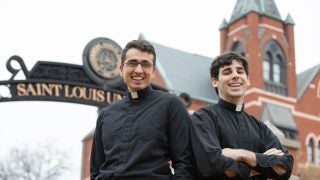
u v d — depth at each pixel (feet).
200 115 14.15
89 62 41.47
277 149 14.08
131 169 13.20
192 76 140.15
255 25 142.00
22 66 40.32
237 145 13.82
